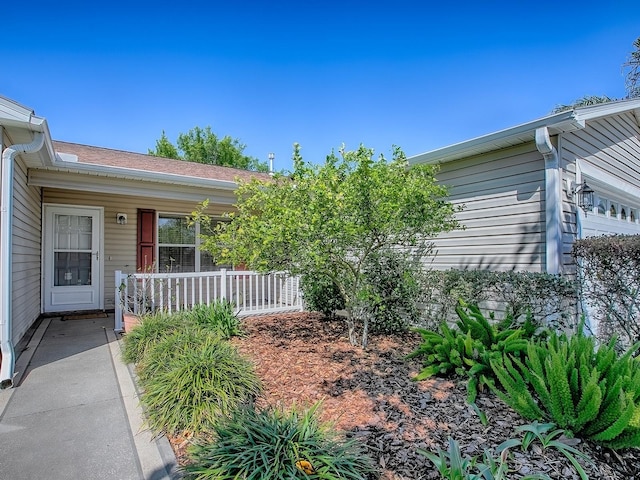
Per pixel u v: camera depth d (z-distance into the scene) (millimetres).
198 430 2873
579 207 5289
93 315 7586
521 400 2875
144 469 2512
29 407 3439
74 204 7973
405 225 4340
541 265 4938
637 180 7621
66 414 3307
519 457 2521
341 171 4426
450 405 3328
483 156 5609
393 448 2637
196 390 3086
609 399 2605
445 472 2174
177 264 9039
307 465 2141
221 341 4277
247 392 3344
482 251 5621
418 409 3254
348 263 4863
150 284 6426
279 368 4211
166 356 3844
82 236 8094
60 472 2484
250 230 4648
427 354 4258
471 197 5762
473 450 2615
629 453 2689
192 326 4859
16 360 4707
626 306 4766
